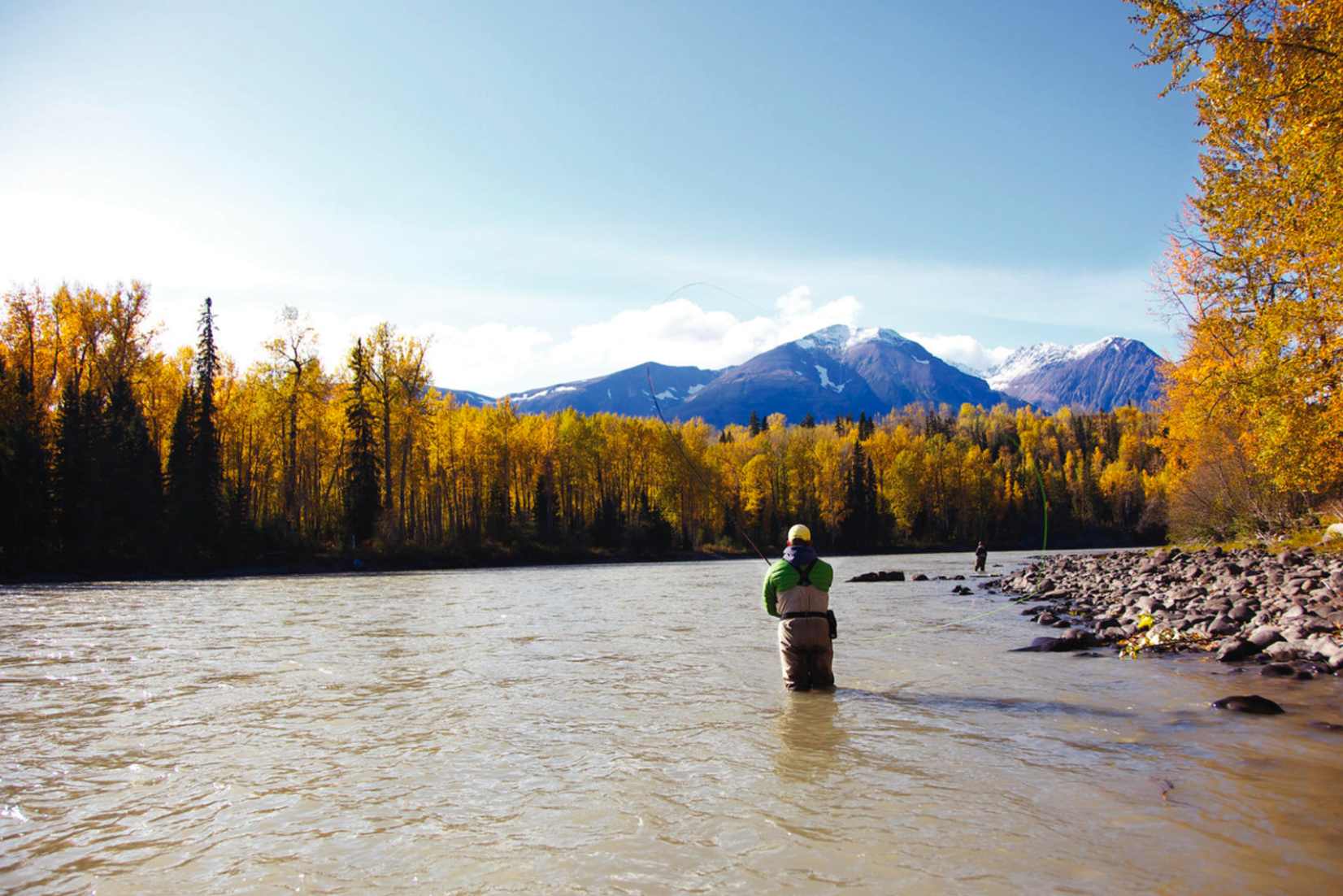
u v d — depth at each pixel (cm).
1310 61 1056
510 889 314
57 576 3612
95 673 861
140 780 472
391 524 4909
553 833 378
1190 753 501
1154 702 668
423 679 815
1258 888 300
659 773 473
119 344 4600
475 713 648
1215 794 418
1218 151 1466
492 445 6084
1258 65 1077
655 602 1923
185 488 4231
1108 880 310
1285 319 1442
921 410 16788
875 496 9038
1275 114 1186
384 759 515
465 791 445
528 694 727
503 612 1633
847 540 8519
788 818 391
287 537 4612
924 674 820
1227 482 2655
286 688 769
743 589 2486
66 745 555
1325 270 1327
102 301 4569
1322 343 1432
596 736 569
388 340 5322
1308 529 2266
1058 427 14988
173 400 5012
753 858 342
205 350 4634
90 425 4084
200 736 579
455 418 6162
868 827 376
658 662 923
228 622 1451
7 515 3688
